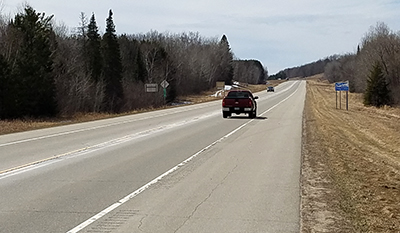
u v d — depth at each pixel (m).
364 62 74.88
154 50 77.12
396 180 10.43
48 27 51.41
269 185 8.91
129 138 17.22
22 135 18.55
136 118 29.56
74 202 7.41
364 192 8.75
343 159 13.12
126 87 64.56
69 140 16.50
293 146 15.37
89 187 8.55
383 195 8.65
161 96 64.69
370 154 15.34
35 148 14.23
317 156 13.31
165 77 75.44
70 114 45.28
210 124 24.41
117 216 6.59
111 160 11.85
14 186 8.59
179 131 20.22
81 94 51.56
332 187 8.95
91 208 7.04
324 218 6.68
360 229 6.21
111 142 15.88
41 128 22.19
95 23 61.31
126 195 7.91
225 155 12.98
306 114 34.56
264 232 5.90
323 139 18.17
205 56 112.12
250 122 26.05
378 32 71.38
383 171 11.62
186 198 7.73
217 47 130.00
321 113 37.19
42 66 41.91
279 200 7.67
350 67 111.69
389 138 21.61
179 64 89.06
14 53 42.69
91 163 11.35
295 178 9.64
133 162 11.55
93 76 57.28
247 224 6.25
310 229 6.10
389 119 36.84
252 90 121.88
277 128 22.30
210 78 115.19
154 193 8.09
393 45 62.66
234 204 7.35
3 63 36.91
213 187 8.66
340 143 17.33
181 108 45.03
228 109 29.52
